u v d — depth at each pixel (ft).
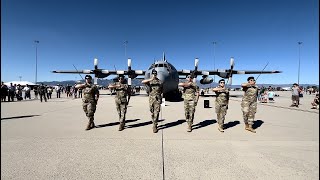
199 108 45.01
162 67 62.18
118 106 23.36
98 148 16.78
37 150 16.16
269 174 12.19
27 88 78.38
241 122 28.55
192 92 22.86
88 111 23.44
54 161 14.01
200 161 14.12
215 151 16.16
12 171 12.46
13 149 16.38
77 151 15.99
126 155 15.20
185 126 25.57
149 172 12.41
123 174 12.14
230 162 13.96
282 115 35.14
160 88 22.71
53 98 81.20
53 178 11.62
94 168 12.94
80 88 23.41
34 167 13.04
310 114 36.42
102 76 98.78
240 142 18.62
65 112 37.04
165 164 13.60
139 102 57.72
